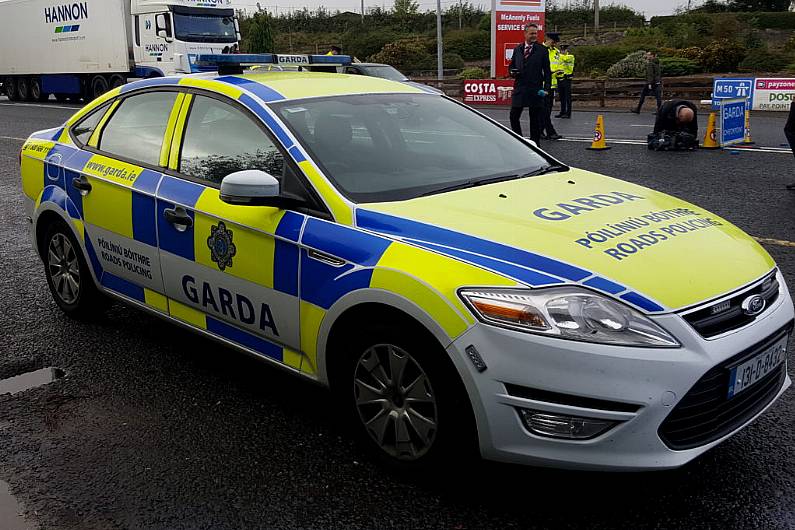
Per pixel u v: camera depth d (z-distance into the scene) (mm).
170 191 3910
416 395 2951
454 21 59688
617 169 10656
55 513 2932
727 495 2947
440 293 2758
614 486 3023
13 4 29422
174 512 2926
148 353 4484
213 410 3760
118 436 3516
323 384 3350
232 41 23750
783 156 11648
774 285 3094
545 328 2609
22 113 23594
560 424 2631
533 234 2973
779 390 3092
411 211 3174
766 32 43344
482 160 3928
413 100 4238
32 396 3938
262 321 3531
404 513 2883
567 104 19766
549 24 59719
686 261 2904
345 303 3061
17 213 8492
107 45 25203
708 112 19641
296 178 3416
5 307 5301
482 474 3113
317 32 61656
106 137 4551
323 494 3021
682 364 2598
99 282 4594
